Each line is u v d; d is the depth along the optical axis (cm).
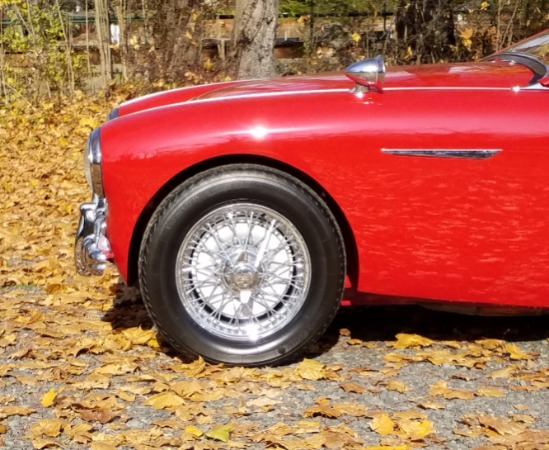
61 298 547
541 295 420
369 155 409
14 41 1355
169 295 420
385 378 416
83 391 408
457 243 414
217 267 423
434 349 452
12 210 837
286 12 1391
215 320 427
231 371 421
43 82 1355
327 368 425
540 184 408
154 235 415
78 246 450
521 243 413
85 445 356
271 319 428
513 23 1374
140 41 1342
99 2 1371
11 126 1209
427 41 1381
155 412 384
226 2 1409
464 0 1387
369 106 414
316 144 409
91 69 1409
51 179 959
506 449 344
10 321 509
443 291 421
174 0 1302
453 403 389
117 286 573
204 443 351
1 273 621
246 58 1295
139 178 415
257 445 352
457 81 429
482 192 409
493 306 436
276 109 416
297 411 384
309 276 422
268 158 416
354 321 491
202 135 412
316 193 418
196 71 1302
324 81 455
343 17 1378
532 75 431
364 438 357
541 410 383
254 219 420
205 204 413
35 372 434
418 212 412
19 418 381
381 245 416
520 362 435
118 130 422
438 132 407
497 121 407
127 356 447
